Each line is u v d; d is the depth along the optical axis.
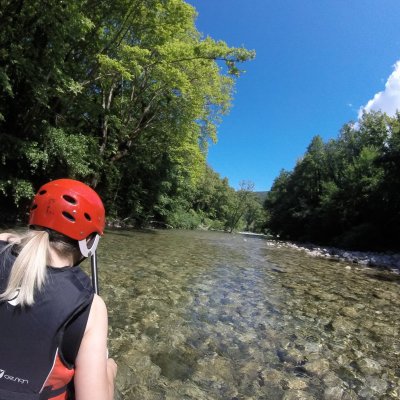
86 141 19.72
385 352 5.72
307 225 47.75
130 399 3.76
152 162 35.19
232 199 96.94
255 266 14.27
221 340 5.58
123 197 33.50
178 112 27.39
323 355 5.38
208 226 71.50
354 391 4.38
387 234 30.78
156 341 5.26
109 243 16.44
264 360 5.02
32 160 15.88
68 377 1.42
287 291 9.62
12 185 16.11
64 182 1.65
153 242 20.02
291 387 4.33
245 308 7.49
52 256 1.55
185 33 26.94
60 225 1.54
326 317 7.38
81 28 15.55
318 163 53.22
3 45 14.74
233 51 19.56
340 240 34.72
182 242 23.02
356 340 6.16
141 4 19.80
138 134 28.56
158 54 21.59
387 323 7.29
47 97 15.39
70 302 1.40
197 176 43.09
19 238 1.60
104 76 21.12
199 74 25.14
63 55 16.20
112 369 1.75
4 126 16.45
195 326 6.07
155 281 9.02
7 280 1.43
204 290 8.69
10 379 1.32
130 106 26.72
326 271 14.94
